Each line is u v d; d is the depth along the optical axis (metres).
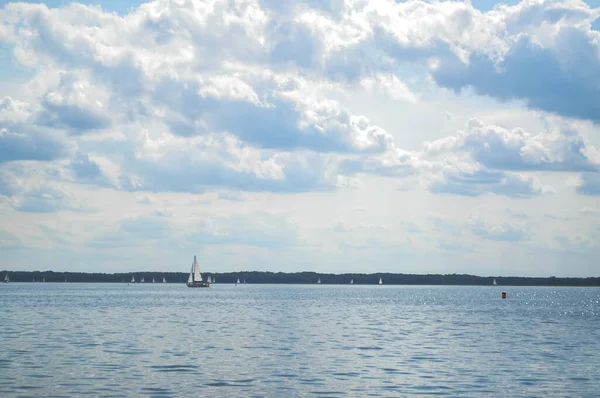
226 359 56.19
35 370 49.25
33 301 194.75
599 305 193.75
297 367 51.88
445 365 53.47
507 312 146.38
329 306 172.62
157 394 40.50
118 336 76.12
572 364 54.41
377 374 48.62
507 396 40.66
